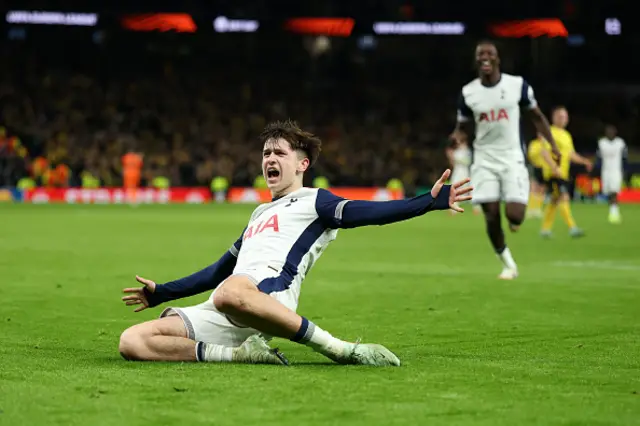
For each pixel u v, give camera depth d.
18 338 12.27
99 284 19.02
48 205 65.00
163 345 9.95
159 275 20.86
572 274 21.47
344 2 88.19
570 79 93.19
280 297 9.95
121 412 7.55
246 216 50.19
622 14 89.44
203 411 7.59
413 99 91.31
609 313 15.12
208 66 91.12
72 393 8.26
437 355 10.95
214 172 78.50
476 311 15.34
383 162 82.69
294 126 10.77
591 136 88.31
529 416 7.50
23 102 79.94
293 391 8.38
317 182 78.88
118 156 77.56
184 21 83.56
